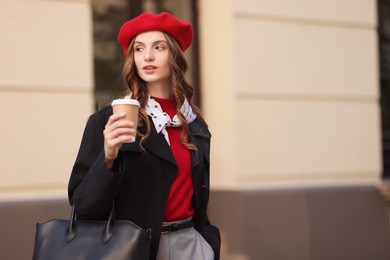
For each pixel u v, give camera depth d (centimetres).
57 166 582
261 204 684
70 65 593
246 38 689
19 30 572
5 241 553
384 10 823
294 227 700
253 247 678
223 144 697
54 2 587
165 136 296
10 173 562
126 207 283
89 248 267
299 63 718
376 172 762
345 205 732
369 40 761
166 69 301
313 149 724
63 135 587
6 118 563
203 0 723
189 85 315
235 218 679
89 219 278
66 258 267
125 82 304
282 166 705
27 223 561
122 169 269
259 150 694
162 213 287
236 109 682
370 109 761
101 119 289
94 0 688
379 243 752
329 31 736
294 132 714
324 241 717
